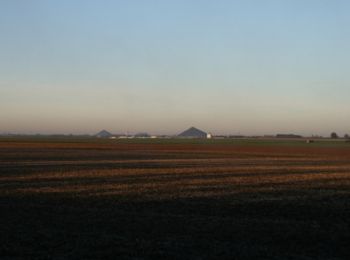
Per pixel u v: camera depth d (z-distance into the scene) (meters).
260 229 17.92
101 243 15.14
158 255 13.81
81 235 16.36
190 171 44.94
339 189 31.27
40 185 32.53
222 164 56.38
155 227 18.11
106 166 50.81
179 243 15.32
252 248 14.86
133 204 24.41
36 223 18.66
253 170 47.06
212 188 31.33
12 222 18.84
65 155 72.62
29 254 13.79
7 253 13.87
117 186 32.12
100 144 131.88
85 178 37.50
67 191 29.36
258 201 25.50
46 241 15.35
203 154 82.94
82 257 13.59
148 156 73.12
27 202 24.83
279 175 41.47
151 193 28.66
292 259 13.71
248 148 116.75
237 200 25.88
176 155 77.88
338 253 14.57
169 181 35.62
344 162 63.91
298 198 26.78
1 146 107.88
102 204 24.33
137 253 14.03
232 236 16.62
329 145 145.50
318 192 29.55
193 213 21.83
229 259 13.55
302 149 112.88
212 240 15.89
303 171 46.59
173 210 22.59
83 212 21.70
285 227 18.38
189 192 29.16
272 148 116.88
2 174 40.38
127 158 66.88
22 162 55.88
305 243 15.84
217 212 22.14
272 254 14.19
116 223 18.89
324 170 48.19
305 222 19.58
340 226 18.77
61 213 21.36
